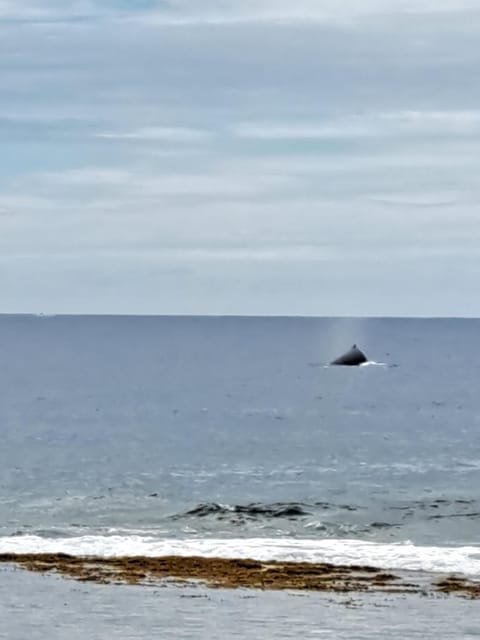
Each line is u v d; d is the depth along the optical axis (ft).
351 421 321.93
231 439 270.05
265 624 88.69
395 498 174.50
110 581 103.24
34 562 111.65
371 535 136.98
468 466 221.25
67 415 330.34
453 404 384.27
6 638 84.58
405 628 87.81
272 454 239.50
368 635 86.17
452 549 121.49
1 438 267.39
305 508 157.79
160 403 376.89
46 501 168.66
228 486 190.60
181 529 140.67
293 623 88.94
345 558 115.14
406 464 224.33
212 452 242.17
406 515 154.30
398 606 94.53
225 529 140.87
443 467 219.41
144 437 272.92
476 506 163.84
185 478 200.13
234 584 102.27
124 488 185.68
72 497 173.37
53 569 108.47
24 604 94.53
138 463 221.46
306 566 110.42
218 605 94.38
